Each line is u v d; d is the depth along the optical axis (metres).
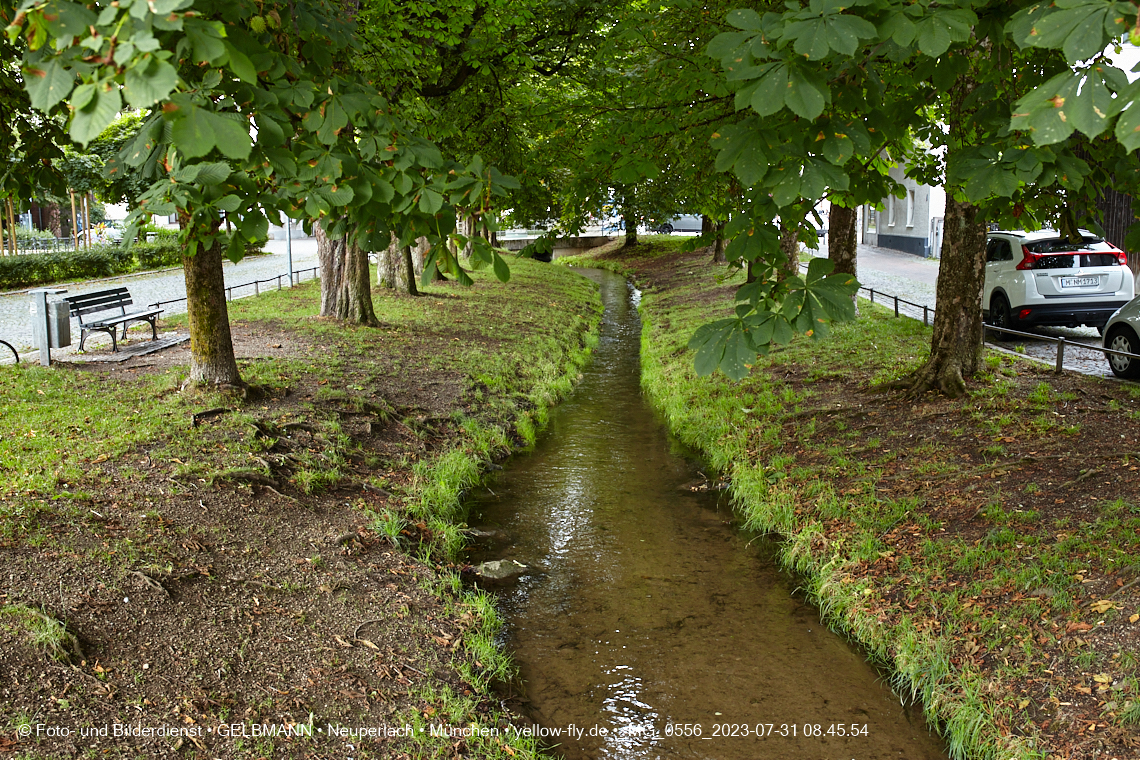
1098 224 6.18
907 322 14.37
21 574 4.97
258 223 3.48
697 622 6.29
